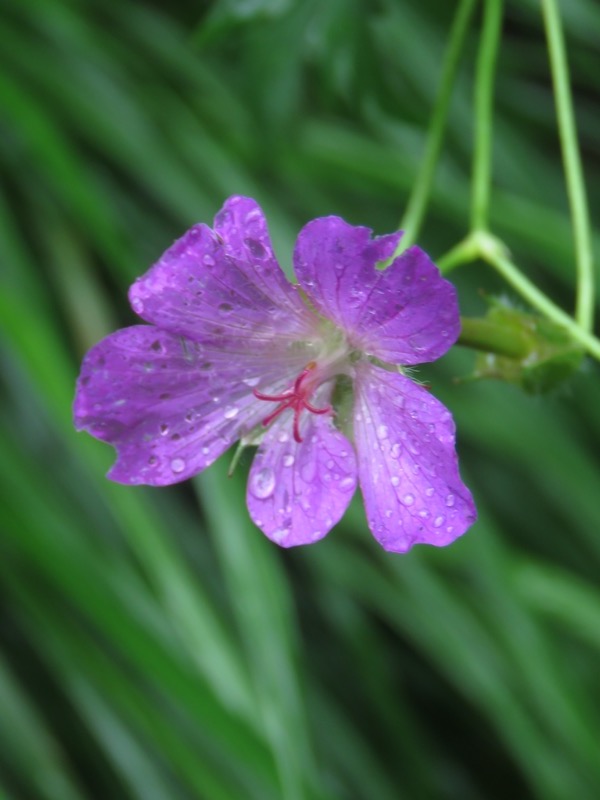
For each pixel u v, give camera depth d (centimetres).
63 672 32
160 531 32
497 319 28
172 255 25
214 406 26
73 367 33
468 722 36
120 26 38
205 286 25
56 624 32
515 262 37
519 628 33
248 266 25
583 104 41
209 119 37
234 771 31
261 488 26
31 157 35
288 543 26
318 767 32
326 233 25
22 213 36
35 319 32
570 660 35
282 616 31
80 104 36
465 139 37
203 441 26
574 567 35
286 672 31
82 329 35
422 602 33
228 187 35
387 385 26
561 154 40
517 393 35
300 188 36
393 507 25
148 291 25
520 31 41
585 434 36
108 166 37
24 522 32
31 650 34
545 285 38
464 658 33
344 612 34
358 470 26
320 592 35
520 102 40
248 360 26
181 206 35
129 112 36
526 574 34
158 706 32
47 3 36
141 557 32
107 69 36
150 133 36
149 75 37
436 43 38
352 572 34
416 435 25
